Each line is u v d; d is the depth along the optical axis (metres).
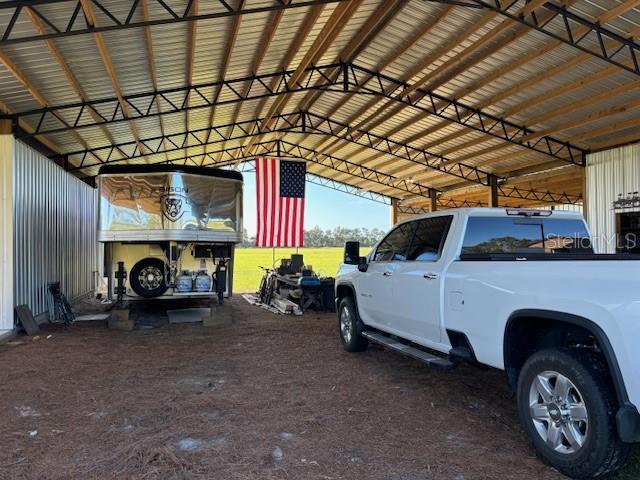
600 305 2.67
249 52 9.64
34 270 8.74
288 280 11.48
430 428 3.69
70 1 5.84
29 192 8.51
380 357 6.12
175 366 5.71
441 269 4.20
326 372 5.39
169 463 3.08
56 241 10.26
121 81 9.05
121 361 5.98
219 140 16.81
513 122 13.07
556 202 25.41
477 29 8.70
